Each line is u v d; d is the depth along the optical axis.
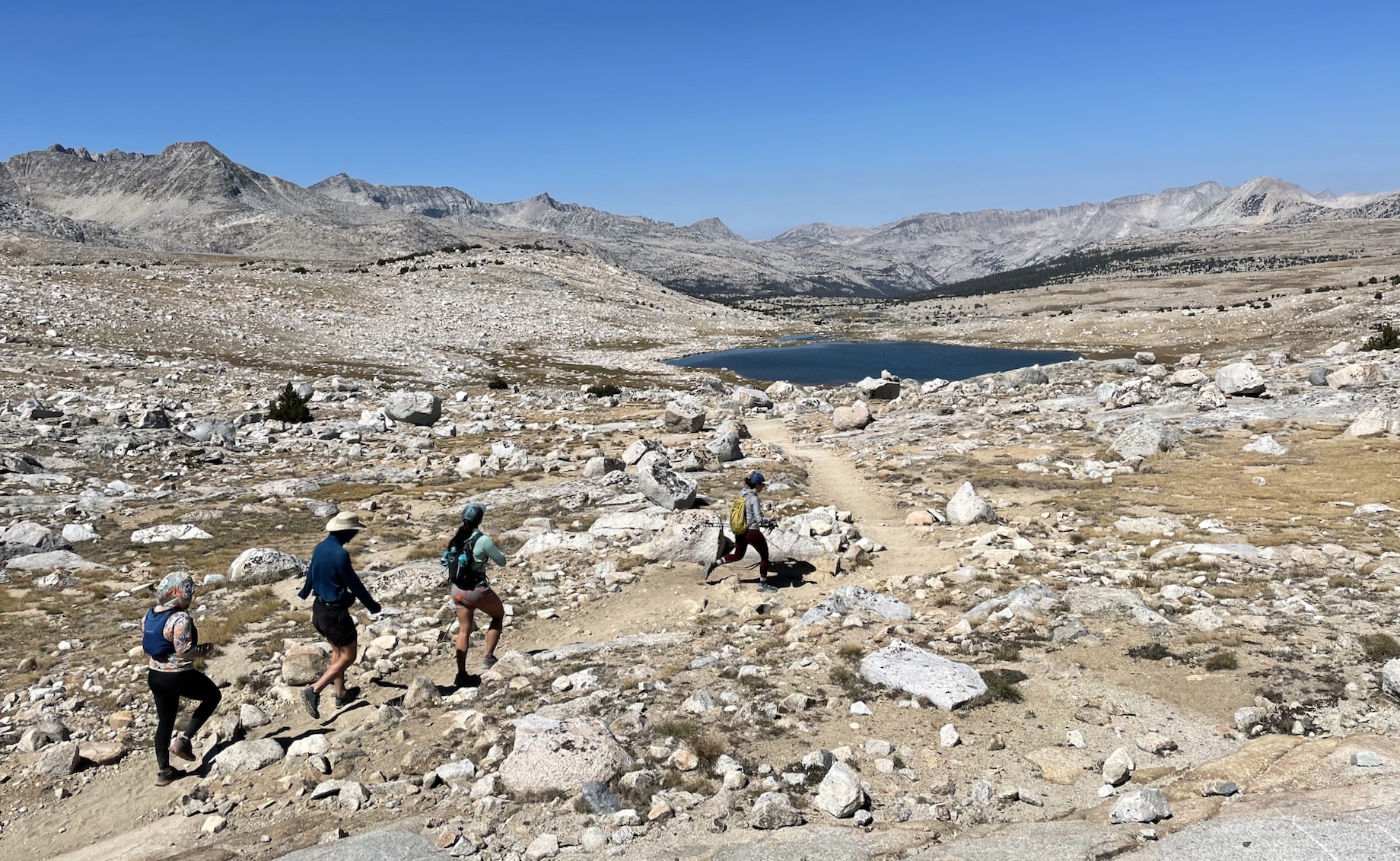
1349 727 7.39
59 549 19.44
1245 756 6.99
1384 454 25.34
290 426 41.88
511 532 21.16
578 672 10.70
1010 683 9.08
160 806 8.11
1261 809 6.11
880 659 9.66
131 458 31.61
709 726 8.52
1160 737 7.54
